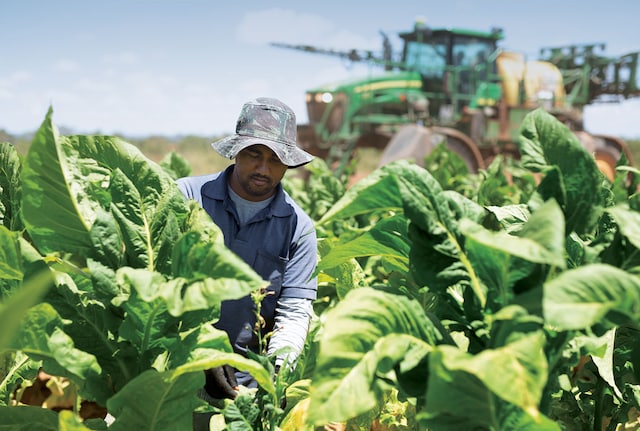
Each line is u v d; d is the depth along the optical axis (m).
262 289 2.66
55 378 3.25
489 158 16.86
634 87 19.73
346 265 2.61
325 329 1.41
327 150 16.89
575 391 2.41
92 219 1.81
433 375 1.38
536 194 1.70
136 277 1.59
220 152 2.57
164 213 1.89
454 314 1.74
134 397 1.65
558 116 17.88
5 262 1.77
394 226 1.91
